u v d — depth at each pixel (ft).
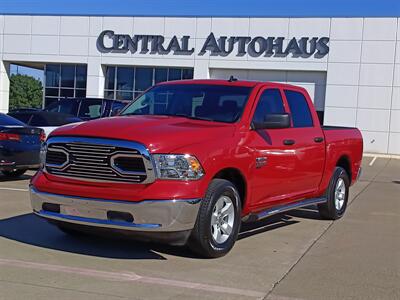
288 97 25.89
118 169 18.81
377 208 34.96
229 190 20.54
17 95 333.42
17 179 42.39
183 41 103.91
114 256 20.58
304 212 32.19
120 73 109.09
